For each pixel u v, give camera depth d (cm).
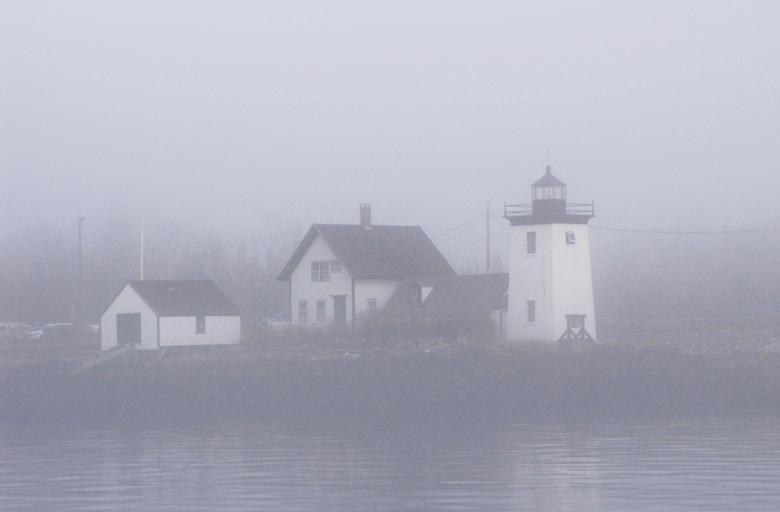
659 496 10050
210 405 19762
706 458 12456
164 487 11100
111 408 19750
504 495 10281
